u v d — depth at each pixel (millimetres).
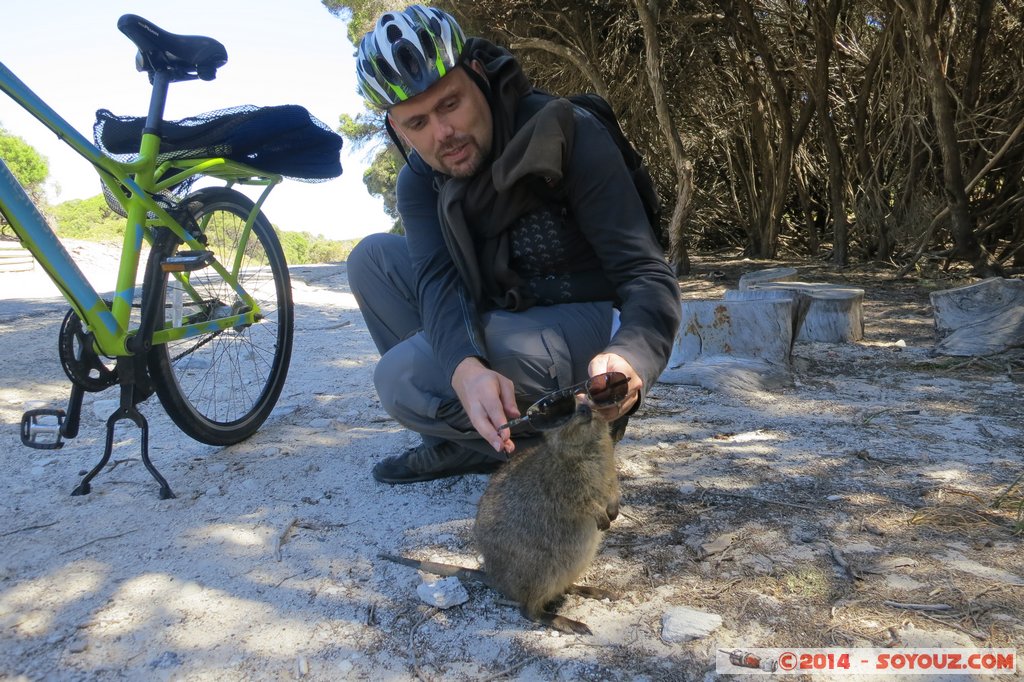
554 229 2299
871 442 3104
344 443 3256
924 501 2523
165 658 1856
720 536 2330
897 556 2166
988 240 8984
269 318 4777
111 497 2734
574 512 1890
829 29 8727
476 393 1990
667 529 2400
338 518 2553
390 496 2715
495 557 1991
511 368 2320
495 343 2314
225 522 2523
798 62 9289
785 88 10320
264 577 2191
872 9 8680
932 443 3072
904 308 6316
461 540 2385
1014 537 2256
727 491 2666
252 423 3303
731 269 9758
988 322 4488
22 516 2588
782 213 10961
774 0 9578
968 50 8031
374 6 9883
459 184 2219
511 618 1984
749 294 4969
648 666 1769
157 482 2867
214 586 2150
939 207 8000
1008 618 1868
